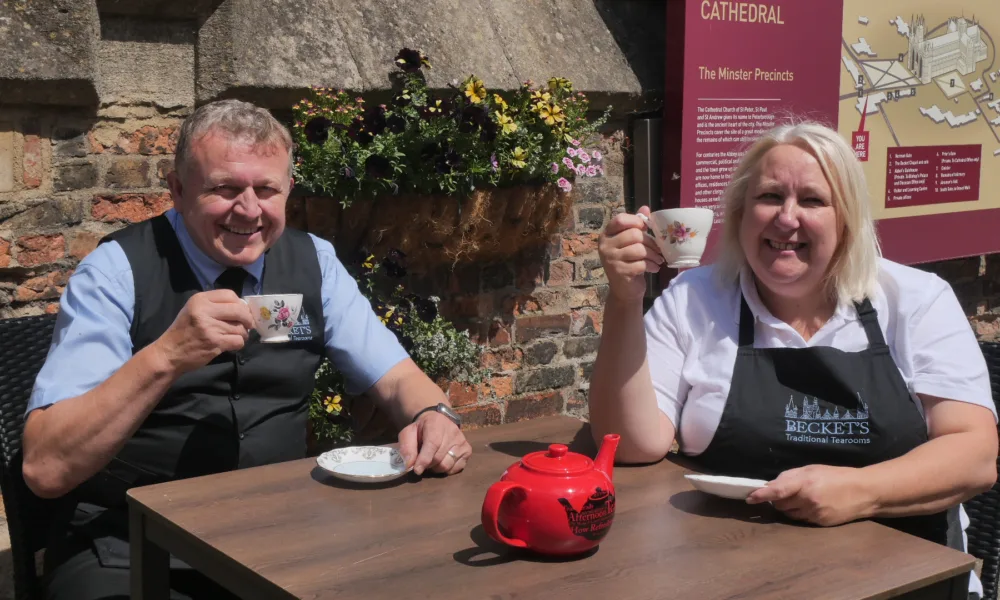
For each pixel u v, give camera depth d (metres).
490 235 3.66
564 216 3.89
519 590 1.42
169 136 3.22
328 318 2.45
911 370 2.16
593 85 4.06
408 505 1.79
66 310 2.16
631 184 4.39
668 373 2.24
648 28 4.45
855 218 2.14
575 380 4.35
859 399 2.08
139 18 3.11
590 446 2.20
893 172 5.04
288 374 2.32
